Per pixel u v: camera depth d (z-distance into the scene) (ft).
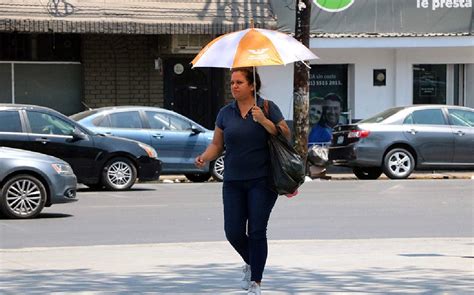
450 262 80.59
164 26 183.62
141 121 160.76
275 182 59.93
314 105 207.92
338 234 101.09
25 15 176.45
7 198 112.16
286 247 90.12
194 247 90.53
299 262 80.38
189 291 66.03
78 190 150.51
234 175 60.64
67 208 124.57
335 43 199.11
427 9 202.69
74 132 143.84
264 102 60.70
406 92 209.46
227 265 78.74
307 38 168.35
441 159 172.86
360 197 138.62
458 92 213.05
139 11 183.62
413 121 172.96
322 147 183.73
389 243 93.45
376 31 201.05
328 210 122.42
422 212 120.78
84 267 77.77
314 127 208.23
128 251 87.71
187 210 121.90
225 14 188.44
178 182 171.42
